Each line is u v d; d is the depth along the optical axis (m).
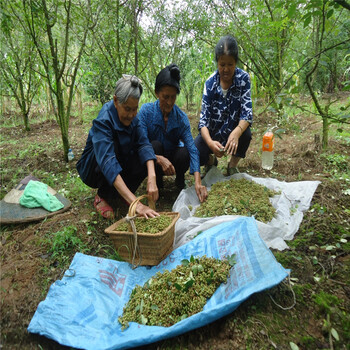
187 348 1.49
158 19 4.49
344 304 1.63
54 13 3.72
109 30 4.26
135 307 1.72
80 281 1.89
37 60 5.43
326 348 1.42
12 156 4.66
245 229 1.98
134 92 2.12
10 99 9.11
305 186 2.85
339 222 2.39
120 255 2.12
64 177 3.82
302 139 4.61
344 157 3.56
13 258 2.27
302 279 1.84
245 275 1.68
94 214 2.81
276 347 1.43
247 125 2.95
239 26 4.54
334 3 1.75
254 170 3.65
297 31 4.82
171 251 2.18
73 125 7.29
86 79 5.30
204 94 3.16
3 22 4.00
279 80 5.14
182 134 2.99
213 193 2.80
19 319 1.74
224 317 1.59
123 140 2.45
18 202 2.81
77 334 1.55
